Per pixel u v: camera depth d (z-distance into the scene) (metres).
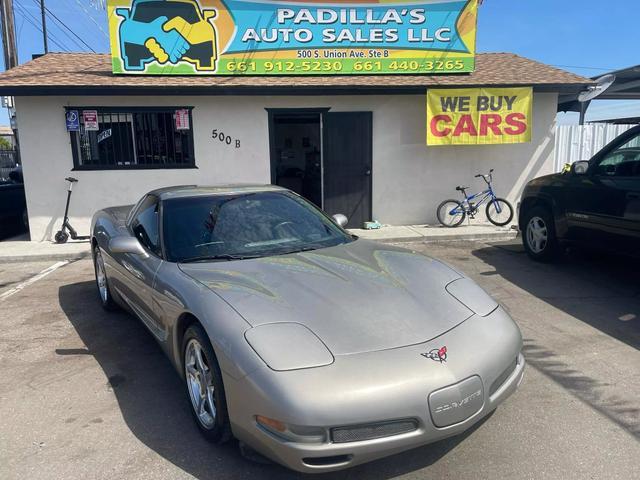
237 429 2.44
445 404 2.32
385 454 2.28
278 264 3.23
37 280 6.57
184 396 3.35
